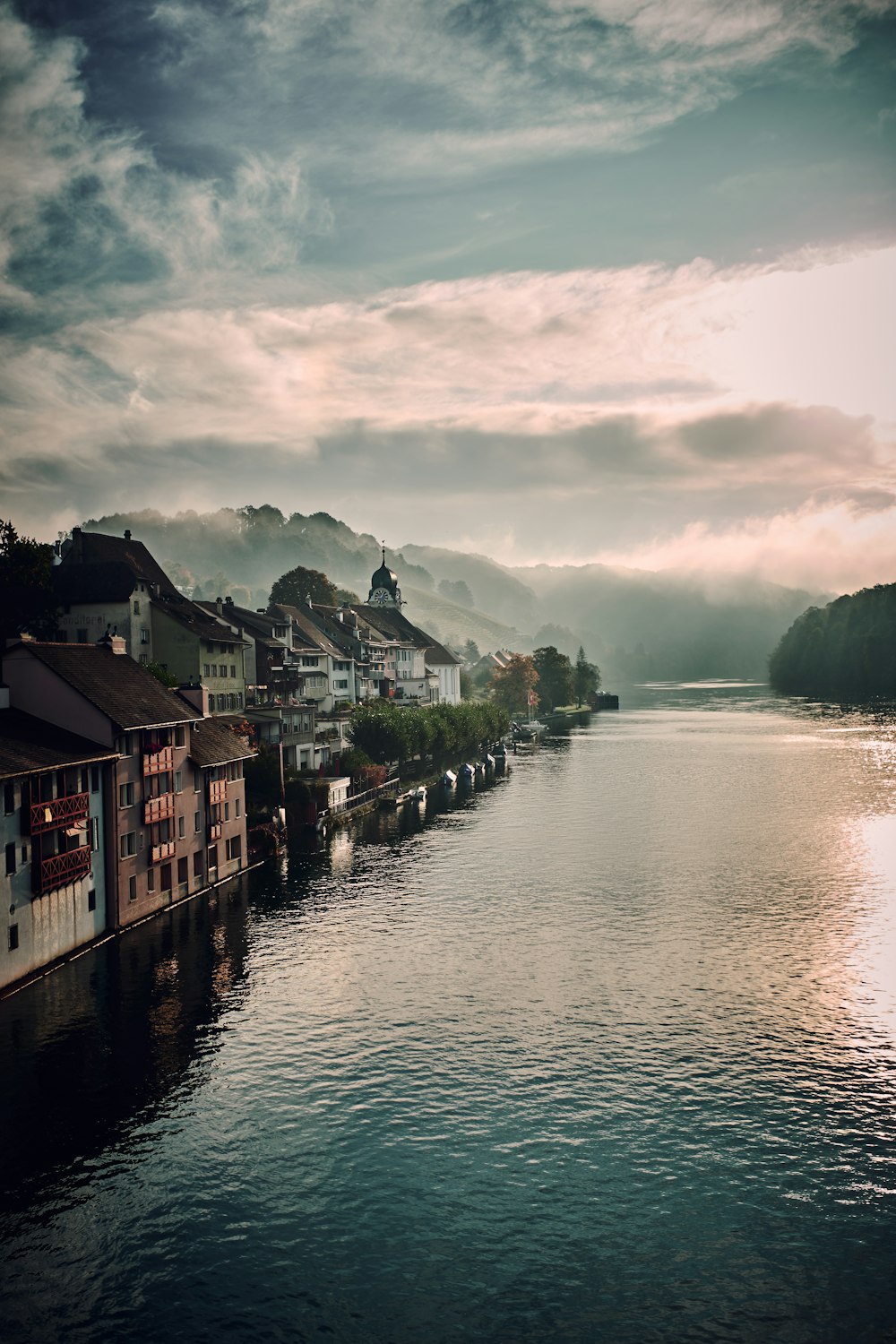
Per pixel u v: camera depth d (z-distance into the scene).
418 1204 40.47
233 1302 35.38
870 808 121.69
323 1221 39.53
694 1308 34.97
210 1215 39.88
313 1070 51.25
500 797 138.00
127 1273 36.75
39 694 70.06
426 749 157.88
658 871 91.81
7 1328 34.19
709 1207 40.22
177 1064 51.91
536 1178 42.09
